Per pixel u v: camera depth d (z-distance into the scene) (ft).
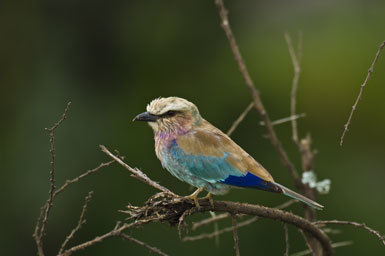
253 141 45.44
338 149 45.75
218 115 46.52
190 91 47.57
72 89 46.34
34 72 46.50
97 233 42.55
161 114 29.01
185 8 49.60
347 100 46.75
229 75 47.65
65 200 42.39
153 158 43.73
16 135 43.83
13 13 47.42
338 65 47.73
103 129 44.98
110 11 48.70
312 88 47.21
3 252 42.04
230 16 50.65
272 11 51.26
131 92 47.55
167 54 48.67
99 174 43.27
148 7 49.42
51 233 42.34
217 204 23.30
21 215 42.37
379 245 41.70
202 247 42.04
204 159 28.02
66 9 47.96
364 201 43.45
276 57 48.62
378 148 45.60
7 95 45.37
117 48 48.70
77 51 47.78
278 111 46.65
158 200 23.16
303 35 49.73
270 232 42.06
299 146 31.65
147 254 42.19
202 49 49.11
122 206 42.60
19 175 42.75
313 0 51.37
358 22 49.67
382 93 46.60
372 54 47.85
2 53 46.57
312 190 31.45
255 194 42.55
